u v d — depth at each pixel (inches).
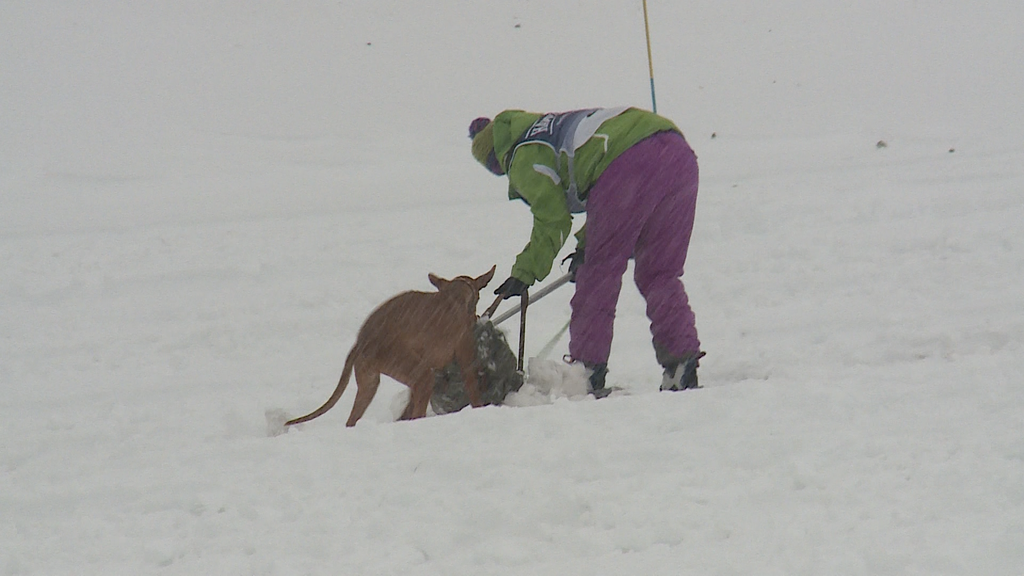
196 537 210.4
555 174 326.3
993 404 248.5
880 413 250.1
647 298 330.6
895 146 824.9
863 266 482.0
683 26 1237.7
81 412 359.9
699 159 824.9
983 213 562.6
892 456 218.8
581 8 1293.1
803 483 210.4
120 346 442.9
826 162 777.6
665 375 327.0
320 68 1111.0
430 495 219.6
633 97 1025.5
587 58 1139.9
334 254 572.4
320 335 447.8
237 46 1167.6
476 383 317.7
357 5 1296.8
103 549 207.8
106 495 239.3
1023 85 1015.0
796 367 336.2
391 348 305.1
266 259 568.4
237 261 567.2
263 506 221.9
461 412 275.0
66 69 1082.1
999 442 220.5
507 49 1168.8
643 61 1131.9
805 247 523.8
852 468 214.5
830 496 202.4
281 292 509.4
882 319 397.7
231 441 274.5
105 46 1148.5
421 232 613.0
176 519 220.1
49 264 576.1
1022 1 1296.8
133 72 1083.3
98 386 391.9
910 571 168.4
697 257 526.6
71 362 424.5
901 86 1039.6
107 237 634.8
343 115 983.6
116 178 811.4
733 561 178.9
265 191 767.1
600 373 329.1
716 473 219.1
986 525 181.9
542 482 221.1
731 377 343.3
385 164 847.7
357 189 764.6
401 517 210.7
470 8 1291.8
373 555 195.2
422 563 192.9
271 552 200.5
